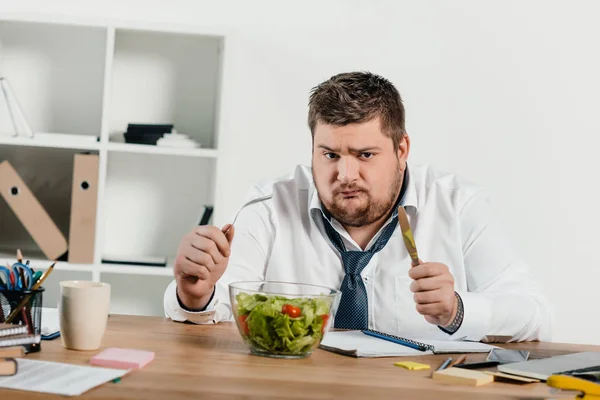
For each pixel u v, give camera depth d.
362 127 1.78
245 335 1.39
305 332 1.37
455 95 3.28
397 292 2.02
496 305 1.68
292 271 2.04
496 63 3.29
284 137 3.26
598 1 3.28
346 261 1.96
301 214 2.09
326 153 1.82
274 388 1.17
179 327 1.62
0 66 3.15
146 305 3.28
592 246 3.30
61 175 3.19
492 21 3.28
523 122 3.29
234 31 2.98
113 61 3.06
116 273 3.25
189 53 3.23
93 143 2.92
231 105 3.25
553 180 3.30
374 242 2.02
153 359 1.31
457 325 1.65
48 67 3.18
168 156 3.27
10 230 3.18
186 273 1.60
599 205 3.29
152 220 3.27
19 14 2.89
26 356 1.29
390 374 1.31
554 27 3.29
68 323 1.34
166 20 3.22
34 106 3.18
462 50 3.28
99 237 2.92
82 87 3.20
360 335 1.62
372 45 3.26
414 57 3.27
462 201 2.11
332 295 1.43
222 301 1.76
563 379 1.24
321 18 3.25
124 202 3.26
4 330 1.18
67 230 3.20
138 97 3.23
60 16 2.90
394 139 1.84
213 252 1.58
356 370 1.32
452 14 3.27
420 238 2.07
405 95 3.27
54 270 3.19
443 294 1.57
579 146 3.30
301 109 3.26
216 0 3.23
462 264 2.05
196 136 3.26
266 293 1.40
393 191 1.89
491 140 3.29
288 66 3.26
